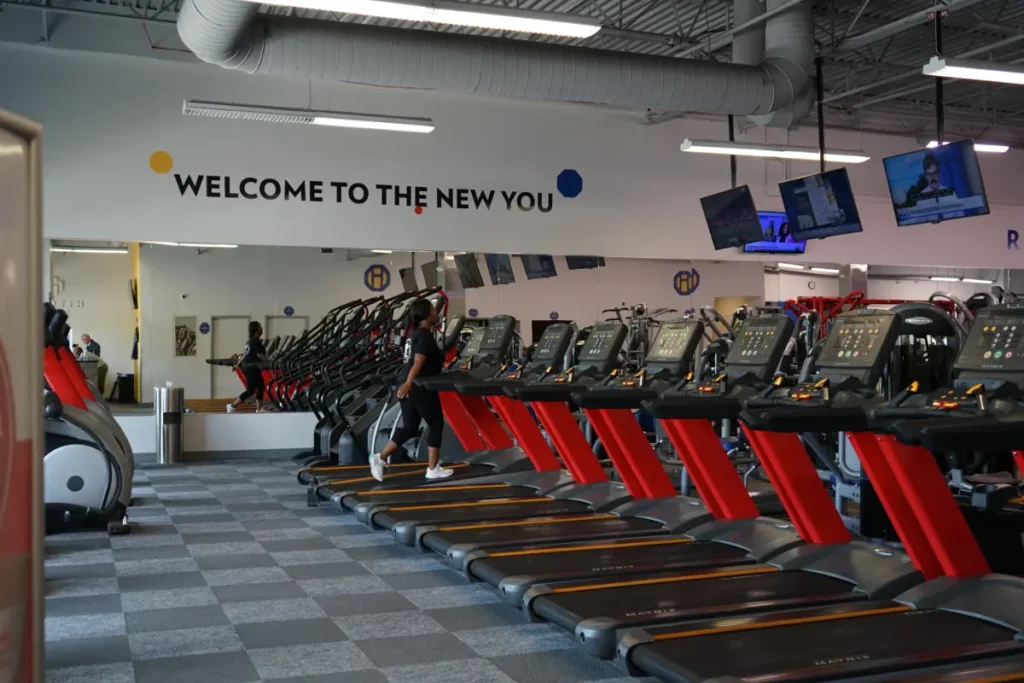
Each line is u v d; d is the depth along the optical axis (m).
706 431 5.16
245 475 9.10
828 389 4.21
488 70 8.14
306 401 10.66
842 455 5.85
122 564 5.28
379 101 10.82
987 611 3.40
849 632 3.26
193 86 10.07
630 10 9.92
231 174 10.22
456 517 5.66
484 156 11.24
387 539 6.00
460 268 11.14
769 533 4.69
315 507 7.22
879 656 2.97
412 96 10.93
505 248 11.34
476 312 11.18
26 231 1.24
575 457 6.57
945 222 13.72
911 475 3.77
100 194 9.76
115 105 9.80
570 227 11.64
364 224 10.73
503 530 5.25
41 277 1.28
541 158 11.50
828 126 13.12
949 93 13.09
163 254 10.04
